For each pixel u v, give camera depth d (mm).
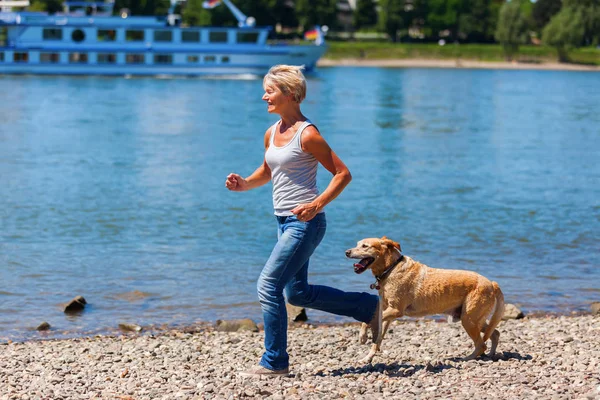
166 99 52469
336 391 6504
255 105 49812
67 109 45469
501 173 25547
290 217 6785
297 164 6723
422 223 17938
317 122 40562
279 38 121312
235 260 14492
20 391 6766
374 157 28906
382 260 7441
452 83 75438
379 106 50438
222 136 35094
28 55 66750
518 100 57219
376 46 115562
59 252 14953
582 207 20125
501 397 6262
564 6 119188
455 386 6625
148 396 6523
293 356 8250
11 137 33312
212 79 68438
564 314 10969
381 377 7004
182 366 7754
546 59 113875
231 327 10148
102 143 32094
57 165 26359
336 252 14992
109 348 8875
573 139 35250
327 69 97625
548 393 6367
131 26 66562
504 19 113125
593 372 7004
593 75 94562
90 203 20031
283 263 6773
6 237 16172
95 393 6652
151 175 24656
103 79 66625
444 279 7406
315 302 7152
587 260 14672
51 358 8305
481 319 7449
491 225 17797
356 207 19641
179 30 67000
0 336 9883
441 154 29969
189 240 16188
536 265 14258
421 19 134000
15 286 12484
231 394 6469
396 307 7430
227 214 18938
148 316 10906
